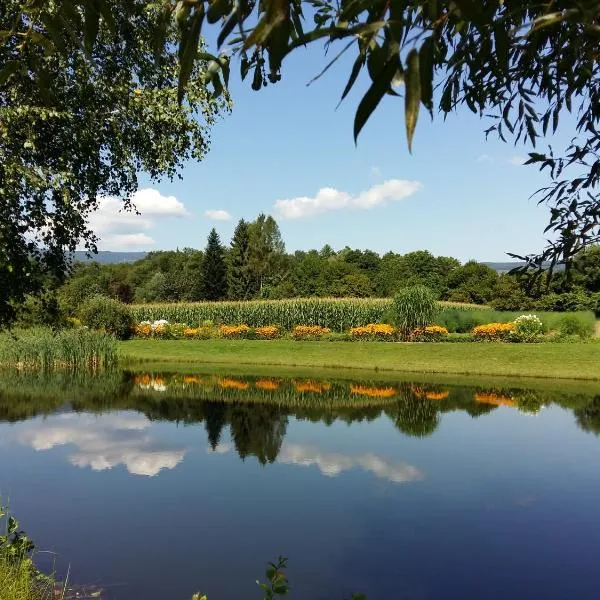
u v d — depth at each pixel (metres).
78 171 4.86
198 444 8.51
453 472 6.96
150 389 14.32
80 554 4.71
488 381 15.27
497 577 4.25
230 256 57.66
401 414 10.88
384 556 4.64
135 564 4.52
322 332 23.83
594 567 4.44
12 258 4.38
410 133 0.75
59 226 4.69
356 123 0.79
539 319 20.41
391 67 0.77
